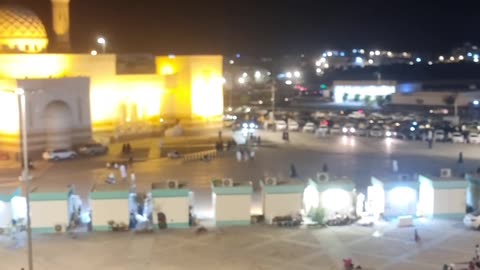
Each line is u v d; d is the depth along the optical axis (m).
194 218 34.41
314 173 47.28
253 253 29.47
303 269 27.28
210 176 46.72
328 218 34.28
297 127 74.31
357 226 33.69
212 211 36.84
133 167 50.84
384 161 52.34
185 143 63.50
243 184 34.72
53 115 56.16
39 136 55.78
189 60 72.31
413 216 35.22
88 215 36.16
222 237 32.03
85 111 59.97
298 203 34.66
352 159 53.53
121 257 29.11
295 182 35.28
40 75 60.12
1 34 61.09
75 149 57.22
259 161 53.00
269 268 27.44
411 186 35.09
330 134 70.56
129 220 33.53
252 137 64.56
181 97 72.94
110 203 33.28
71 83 58.41
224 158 54.88
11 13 61.47
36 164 52.59
